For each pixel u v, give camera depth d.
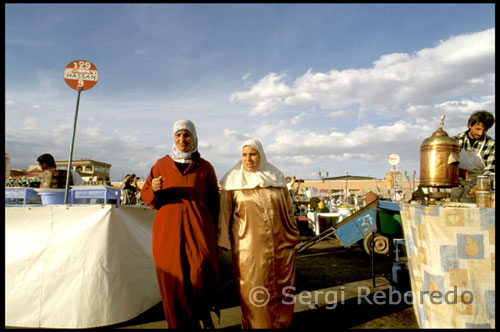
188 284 2.39
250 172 2.70
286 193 2.78
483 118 2.93
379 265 5.44
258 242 2.51
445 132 2.54
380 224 4.12
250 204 2.57
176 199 2.53
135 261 3.07
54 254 2.76
